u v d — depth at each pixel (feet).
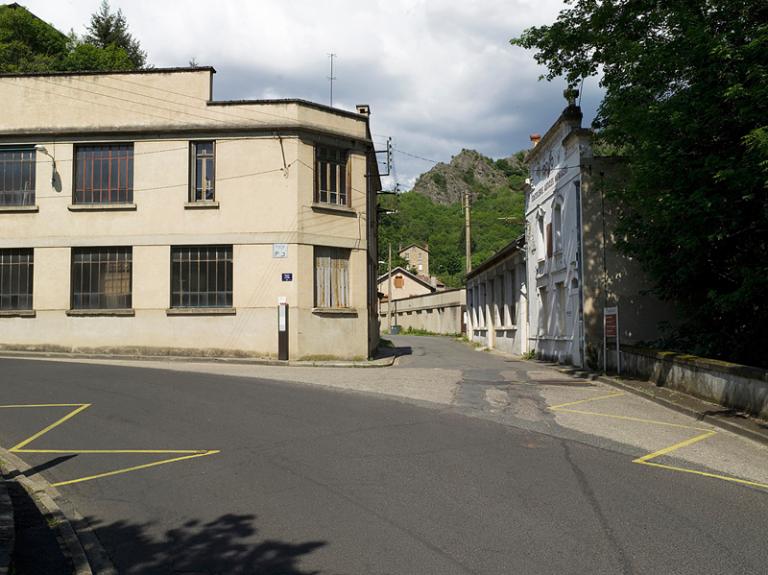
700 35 39.83
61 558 16.78
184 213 73.26
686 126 41.50
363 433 31.78
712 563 15.98
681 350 55.36
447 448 28.63
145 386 46.34
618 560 16.12
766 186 37.37
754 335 51.26
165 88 73.77
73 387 45.55
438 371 64.34
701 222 43.80
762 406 34.99
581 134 67.51
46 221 73.92
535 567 15.70
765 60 37.70
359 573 15.51
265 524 19.10
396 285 242.58
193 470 25.21
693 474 24.99
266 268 72.54
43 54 125.08
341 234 76.02
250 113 73.26
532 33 57.98
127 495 22.29
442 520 19.17
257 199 73.00
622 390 50.06
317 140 74.79
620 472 24.95
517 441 30.37
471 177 581.53
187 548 17.42
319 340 73.36
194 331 72.59
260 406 39.29
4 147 74.49
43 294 73.61
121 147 74.43
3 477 24.30
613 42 53.62
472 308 145.38
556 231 78.07
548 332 82.23
